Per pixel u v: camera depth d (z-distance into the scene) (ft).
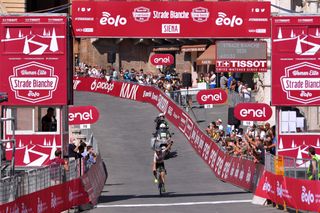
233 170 176.14
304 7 205.67
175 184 179.52
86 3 136.15
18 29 135.64
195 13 136.98
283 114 142.31
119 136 243.19
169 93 266.36
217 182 182.60
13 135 107.34
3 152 111.45
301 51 139.23
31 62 135.95
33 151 139.03
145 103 300.61
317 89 139.64
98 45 410.52
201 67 364.79
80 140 180.14
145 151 226.38
